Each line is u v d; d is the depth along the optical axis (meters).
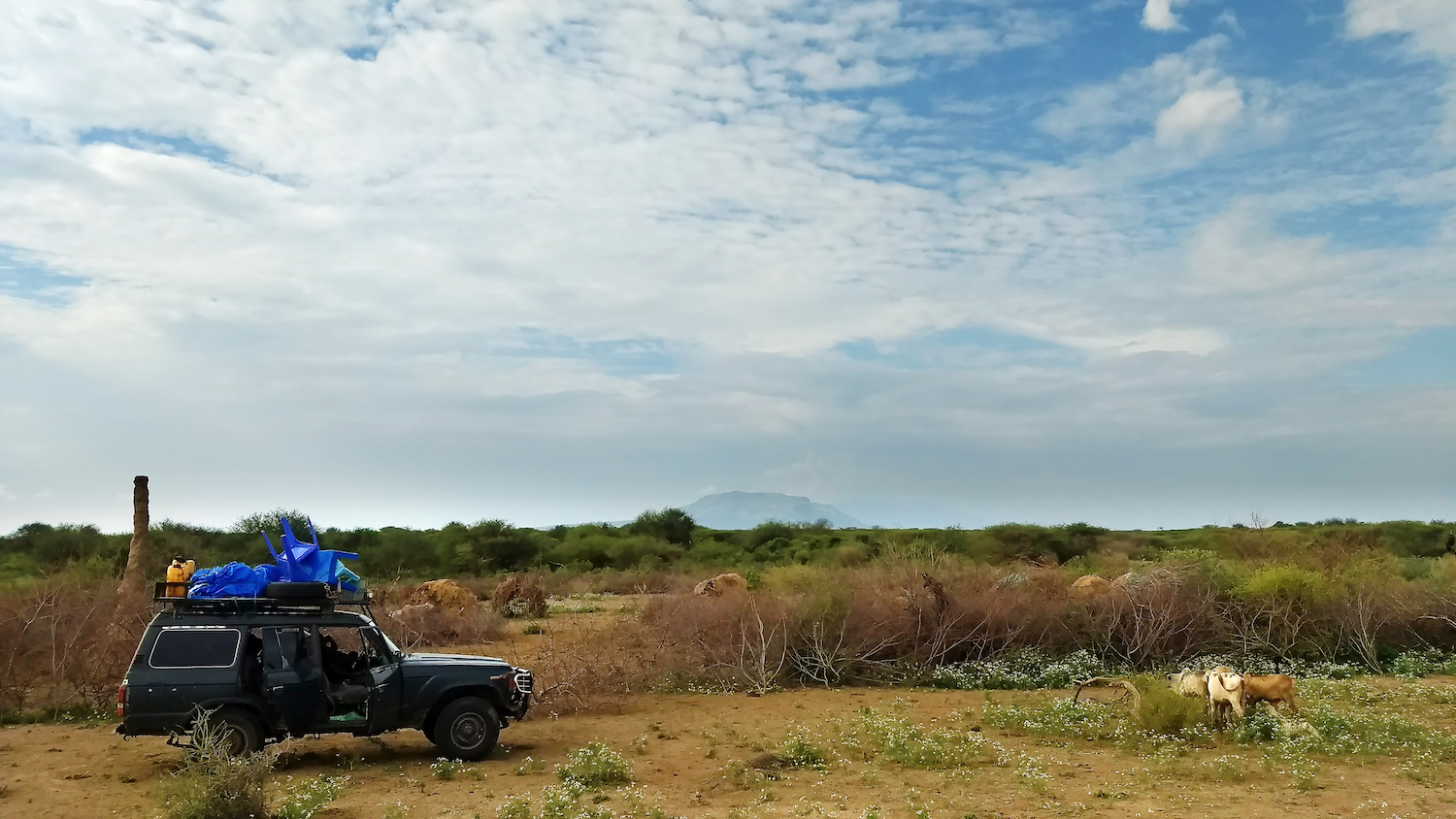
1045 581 21.95
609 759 10.55
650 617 20.27
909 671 18.27
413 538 52.50
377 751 12.09
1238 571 20.78
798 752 11.28
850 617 18.58
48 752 12.11
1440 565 24.80
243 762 8.84
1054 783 9.91
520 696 11.72
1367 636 19.34
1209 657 18.88
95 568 24.09
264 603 11.23
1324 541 26.23
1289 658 19.22
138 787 10.27
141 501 22.58
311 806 8.70
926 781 10.08
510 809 8.76
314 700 10.87
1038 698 15.96
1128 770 10.51
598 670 16.62
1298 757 10.54
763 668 17.42
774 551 53.38
